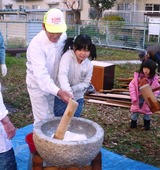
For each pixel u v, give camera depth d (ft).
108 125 19.34
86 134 9.39
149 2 90.48
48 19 10.32
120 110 22.62
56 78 11.71
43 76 10.43
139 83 17.62
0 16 92.58
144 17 82.94
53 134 9.18
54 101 12.21
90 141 8.00
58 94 10.14
